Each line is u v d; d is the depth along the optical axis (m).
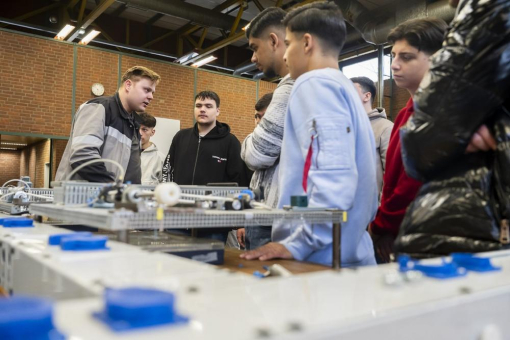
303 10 1.30
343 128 1.07
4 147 8.88
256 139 1.46
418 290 0.39
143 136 3.92
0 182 9.08
